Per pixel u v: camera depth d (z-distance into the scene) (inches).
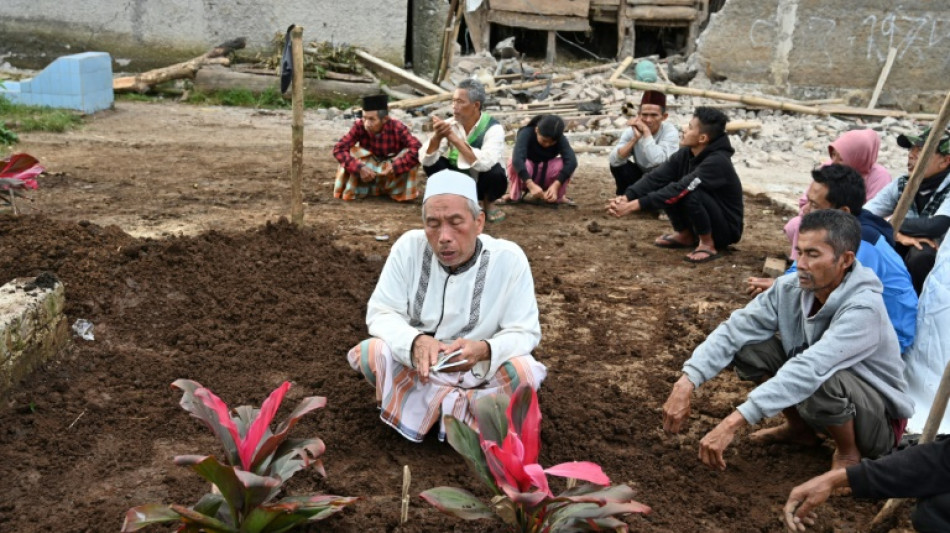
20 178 237.0
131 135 442.6
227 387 162.9
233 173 359.9
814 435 155.7
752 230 309.4
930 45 586.9
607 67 629.3
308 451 121.0
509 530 124.3
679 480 143.6
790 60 600.4
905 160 478.3
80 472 134.2
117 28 605.3
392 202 326.3
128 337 179.6
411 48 644.7
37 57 610.2
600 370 186.1
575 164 329.7
